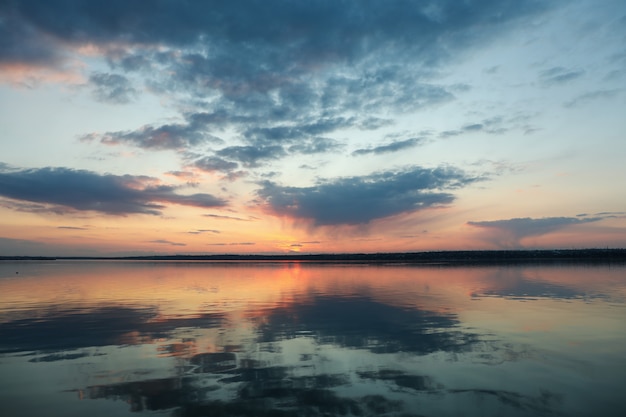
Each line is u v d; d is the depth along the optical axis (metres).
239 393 10.20
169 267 111.50
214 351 14.30
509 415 8.84
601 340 15.28
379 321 19.70
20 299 30.23
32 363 13.05
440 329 17.56
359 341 15.56
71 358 13.57
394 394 10.03
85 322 20.09
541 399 9.70
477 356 13.27
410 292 33.06
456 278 48.88
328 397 9.87
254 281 48.38
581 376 11.25
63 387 10.84
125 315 22.16
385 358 13.18
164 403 9.65
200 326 18.83
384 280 47.59
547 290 33.25
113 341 15.92
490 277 50.06
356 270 78.88
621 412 8.97
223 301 28.30
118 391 10.48
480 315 20.98
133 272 76.19
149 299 29.78
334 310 23.52
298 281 47.75
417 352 13.85
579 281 42.47
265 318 20.94
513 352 13.71
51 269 94.00
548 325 18.14
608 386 10.50
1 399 10.07
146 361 13.16
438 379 11.09
